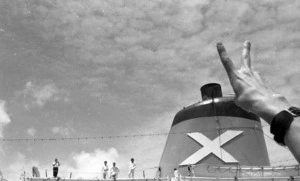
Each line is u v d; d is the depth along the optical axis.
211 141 21.45
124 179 21.44
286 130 1.50
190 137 22.06
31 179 21.42
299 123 1.49
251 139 21.88
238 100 1.70
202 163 20.86
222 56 1.80
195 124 22.36
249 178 18.62
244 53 1.83
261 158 21.61
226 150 21.09
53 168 22.39
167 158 23.02
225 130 21.62
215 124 21.91
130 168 24.08
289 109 1.55
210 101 22.59
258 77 1.73
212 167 19.62
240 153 21.09
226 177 19.19
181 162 21.78
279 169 18.53
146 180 21.28
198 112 22.58
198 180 19.09
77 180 21.61
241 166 19.31
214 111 22.22
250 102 1.65
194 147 21.64
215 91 23.16
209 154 21.02
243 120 22.25
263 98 1.62
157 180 21.16
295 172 18.16
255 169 18.92
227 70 1.78
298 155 1.46
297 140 1.46
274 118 1.54
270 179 18.27
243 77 1.73
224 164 20.59
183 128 22.86
